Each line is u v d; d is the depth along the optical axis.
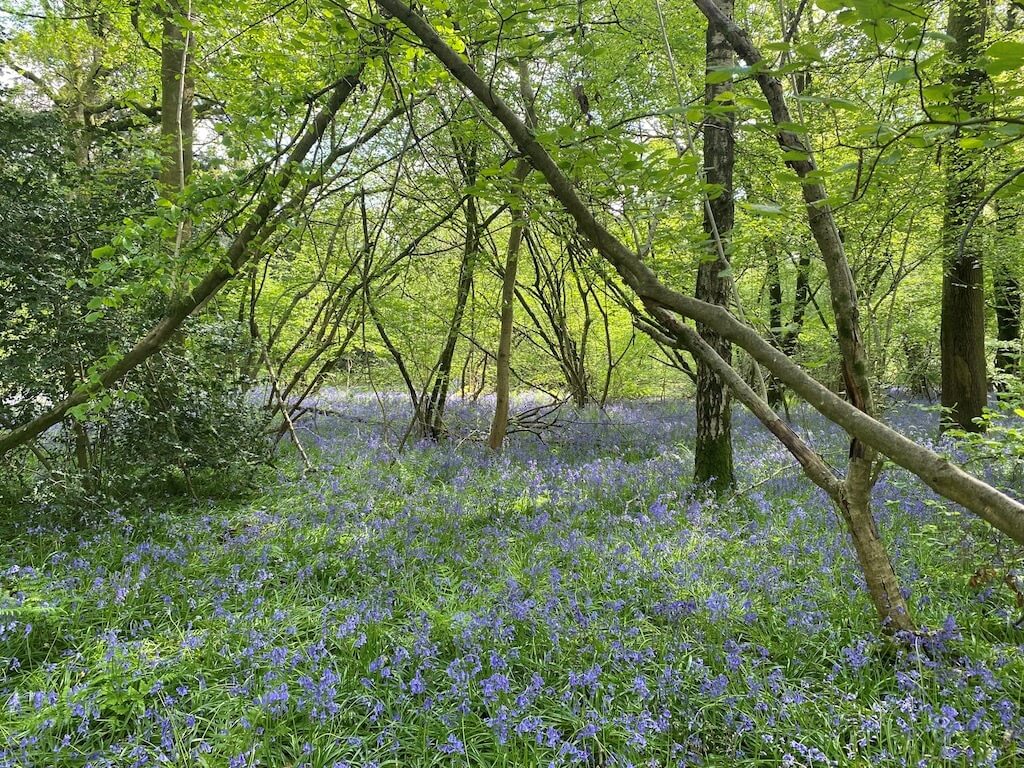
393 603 4.66
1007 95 1.66
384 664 3.79
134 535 6.11
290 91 4.91
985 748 2.96
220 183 4.40
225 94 7.73
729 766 3.04
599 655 3.83
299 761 3.04
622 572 5.01
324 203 9.03
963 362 9.58
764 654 3.71
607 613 4.30
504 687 3.35
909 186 5.54
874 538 3.83
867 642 3.83
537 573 5.05
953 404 9.66
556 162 3.07
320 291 11.85
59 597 4.38
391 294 9.98
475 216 9.87
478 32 4.30
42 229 6.26
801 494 7.12
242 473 7.81
